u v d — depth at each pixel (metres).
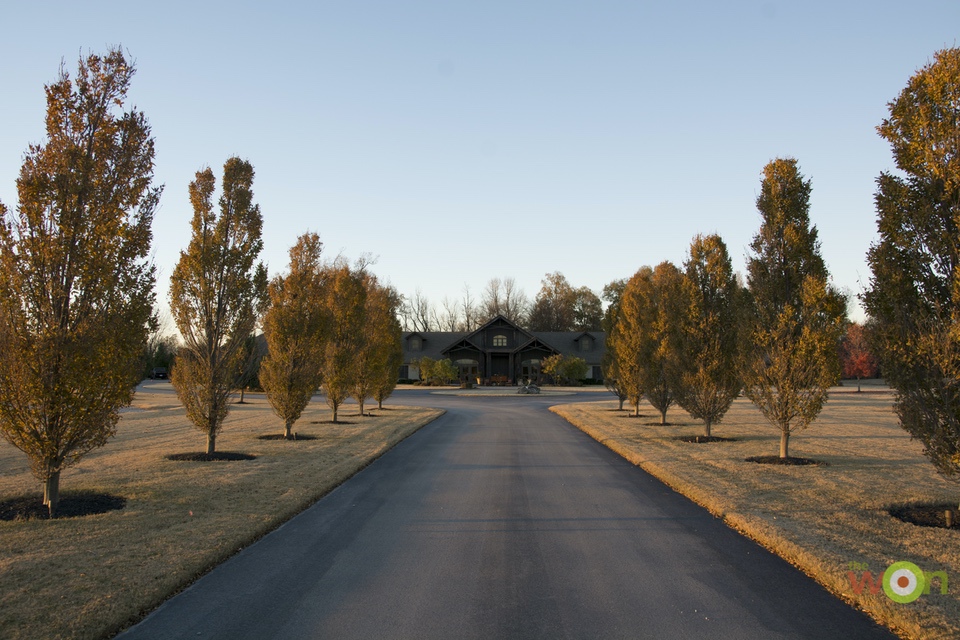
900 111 8.48
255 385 47.59
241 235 14.03
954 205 7.98
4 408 7.61
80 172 8.21
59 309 7.97
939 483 10.68
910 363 8.02
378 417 25.06
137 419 23.45
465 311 98.19
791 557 6.61
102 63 8.62
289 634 4.68
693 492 9.89
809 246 13.55
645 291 26.11
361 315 22.72
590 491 10.39
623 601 5.38
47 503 8.17
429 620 4.95
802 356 12.93
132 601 5.16
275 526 7.94
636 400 26.41
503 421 25.27
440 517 8.49
